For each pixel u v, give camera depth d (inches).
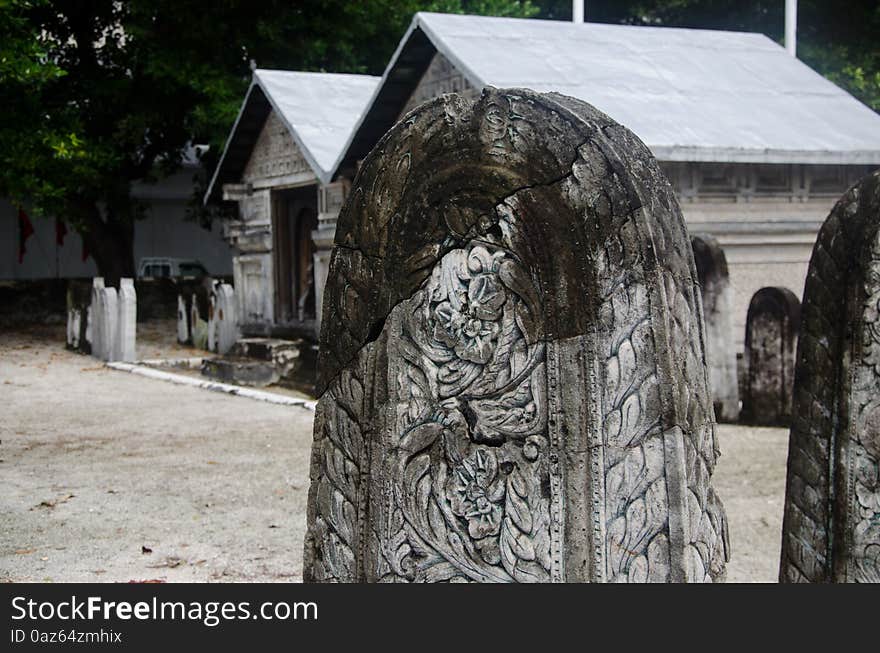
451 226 152.6
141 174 941.2
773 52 650.8
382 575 160.4
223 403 534.6
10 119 751.7
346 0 850.8
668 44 621.6
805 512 209.6
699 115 545.6
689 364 139.5
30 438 433.7
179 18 809.5
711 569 142.6
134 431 450.6
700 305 144.9
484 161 148.4
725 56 627.5
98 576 247.6
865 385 200.2
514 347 146.2
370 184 163.5
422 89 554.6
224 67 834.8
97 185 839.1
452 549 152.8
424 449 155.9
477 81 505.0
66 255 1304.1
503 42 552.7
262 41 850.1
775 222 581.9
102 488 341.7
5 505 318.3
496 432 148.0
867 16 965.2
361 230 164.6
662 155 508.1
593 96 532.1
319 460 171.6
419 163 156.7
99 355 728.3
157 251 1352.1
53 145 740.0
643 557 135.7
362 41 900.0
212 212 1003.9
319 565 171.5
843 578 201.2
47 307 925.8
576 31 602.9
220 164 722.8
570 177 139.7
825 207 602.5
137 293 952.9
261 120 690.2
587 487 138.6
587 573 139.0
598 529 138.0
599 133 139.0
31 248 1285.7
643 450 135.3
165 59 805.9
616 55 588.4
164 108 862.5
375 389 161.3
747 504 318.3
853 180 609.6
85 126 861.2
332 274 169.5
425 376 156.0
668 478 134.2
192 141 890.1
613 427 137.2
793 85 608.4
